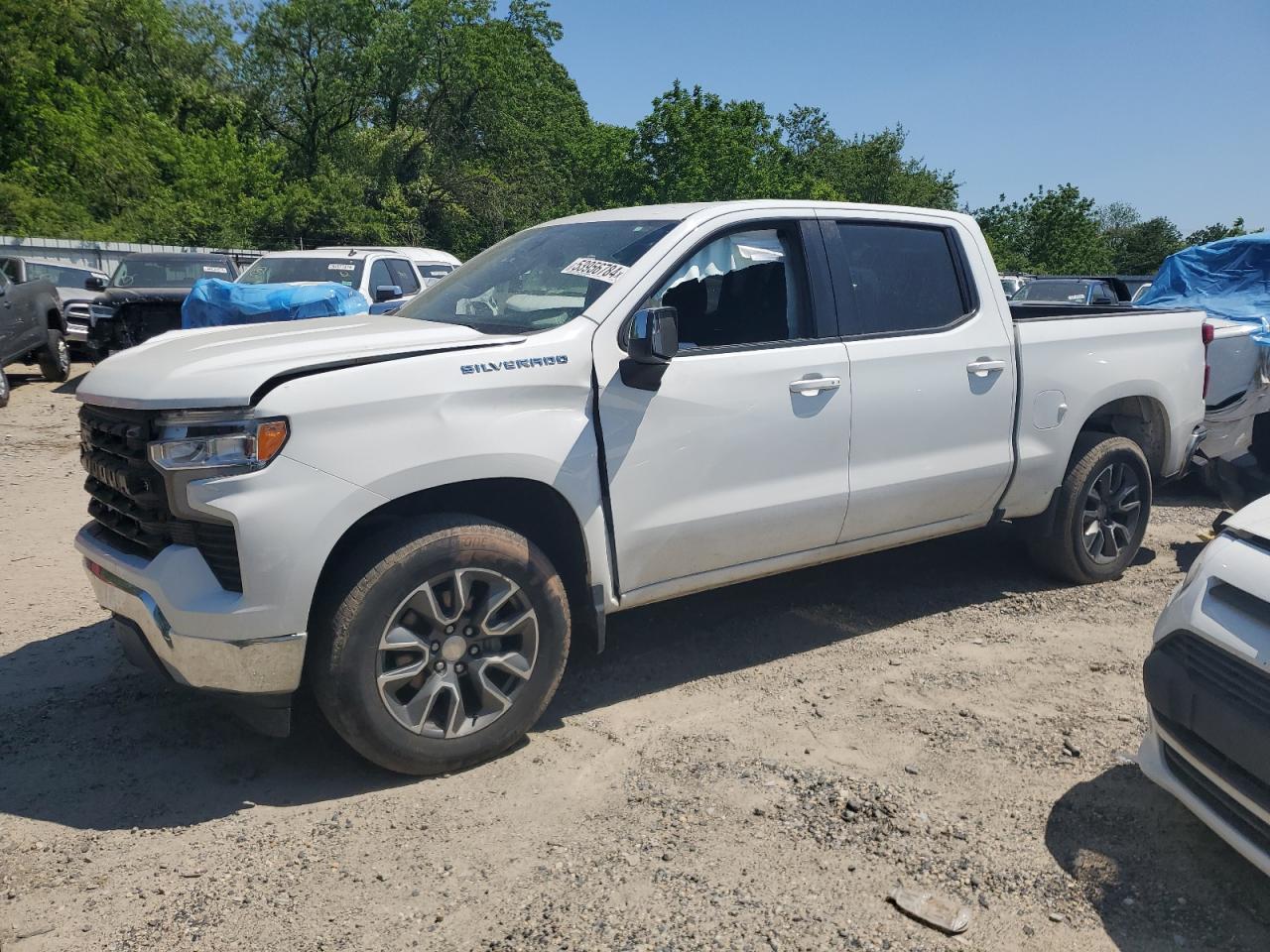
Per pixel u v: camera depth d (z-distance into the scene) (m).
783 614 4.90
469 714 3.40
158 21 36.09
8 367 15.76
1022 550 5.70
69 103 29.39
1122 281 16.48
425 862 2.84
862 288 4.33
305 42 42.66
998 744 3.53
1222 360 6.70
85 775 3.36
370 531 3.34
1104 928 2.55
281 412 2.98
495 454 3.30
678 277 3.85
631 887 2.71
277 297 8.99
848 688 4.03
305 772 3.39
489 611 3.33
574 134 57.00
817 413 4.06
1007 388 4.66
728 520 3.88
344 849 2.91
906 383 4.32
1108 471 5.17
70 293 15.65
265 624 2.99
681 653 4.43
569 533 3.61
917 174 61.03
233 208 35.12
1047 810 3.09
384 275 11.71
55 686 4.09
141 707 3.89
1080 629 4.68
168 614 3.07
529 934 2.51
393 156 46.41
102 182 29.33
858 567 5.62
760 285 4.07
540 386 3.42
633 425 3.63
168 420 3.02
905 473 4.36
